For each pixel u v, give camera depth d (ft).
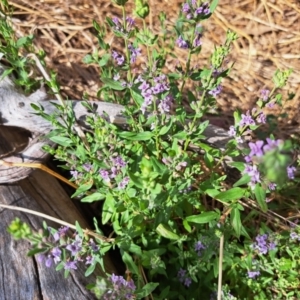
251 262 0.99
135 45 0.97
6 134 1.19
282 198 1.18
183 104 1.44
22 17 1.63
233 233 0.99
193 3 0.86
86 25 1.61
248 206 1.12
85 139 1.06
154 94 0.89
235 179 1.20
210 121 1.43
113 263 1.16
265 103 0.90
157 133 0.96
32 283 0.94
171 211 1.00
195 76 0.97
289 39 1.56
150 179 0.81
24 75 1.11
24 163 1.11
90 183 1.00
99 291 0.78
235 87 1.50
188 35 0.96
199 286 1.06
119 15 1.63
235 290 1.08
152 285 0.85
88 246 0.85
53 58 1.57
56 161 1.27
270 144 0.60
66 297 0.94
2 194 1.09
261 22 1.59
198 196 1.09
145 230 1.04
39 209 1.10
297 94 1.47
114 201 0.98
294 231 1.03
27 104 1.17
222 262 0.99
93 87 1.51
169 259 1.09
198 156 1.17
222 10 1.62
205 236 1.00
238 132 0.93
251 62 1.54
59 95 1.02
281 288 1.04
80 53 1.58
